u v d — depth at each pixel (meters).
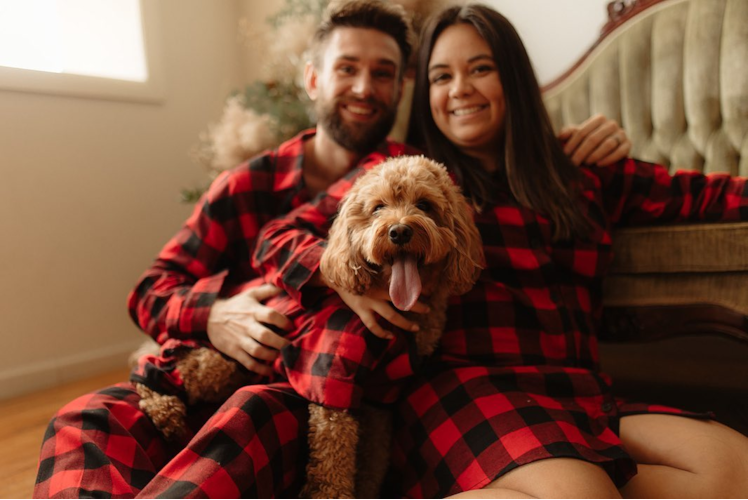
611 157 1.42
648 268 1.38
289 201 1.44
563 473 0.88
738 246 1.27
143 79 2.71
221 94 3.16
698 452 1.01
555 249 1.30
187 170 2.91
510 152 1.32
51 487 0.90
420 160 1.13
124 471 0.98
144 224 2.69
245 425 0.95
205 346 1.24
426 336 1.15
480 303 1.24
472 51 1.34
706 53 1.98
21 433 1.76
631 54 2.16
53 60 2.49
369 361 1.04
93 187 2.47
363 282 1.06
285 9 2.61
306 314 1.15
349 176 1.31
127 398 1.15
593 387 1.14
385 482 1.18
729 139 1.93
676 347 1.97
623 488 1.04
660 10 2.12
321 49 1.50
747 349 1.86
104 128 2.52
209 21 3.10
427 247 1.01
